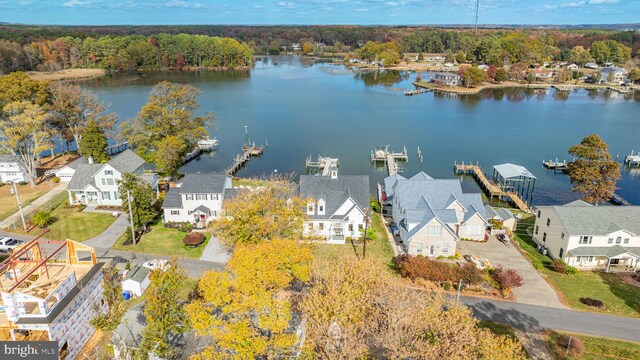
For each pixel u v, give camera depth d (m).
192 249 54.25
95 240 55.75
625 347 38.19
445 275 46.66
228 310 30.17
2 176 76.38
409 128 131.75
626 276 51.66
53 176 79.81
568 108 161.25
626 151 109.12
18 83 88.69
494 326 40.72
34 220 58.44
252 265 32.91
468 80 199.50
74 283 35.94
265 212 50.72
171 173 79.12
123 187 55.69
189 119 84.81
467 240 59.38
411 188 60.84
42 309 32.25
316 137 120.31
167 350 31.56
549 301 45.31
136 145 89.19
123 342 30.69
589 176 71.12
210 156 103.69
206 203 61.59
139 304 41.28
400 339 30.64
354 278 35.81
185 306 33.00
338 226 58.75
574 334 39.94
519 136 123.38
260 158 103.50
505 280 45.69
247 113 147.38
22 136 72.62
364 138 120.38
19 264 38.50
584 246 53.47
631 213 55.50
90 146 83.44
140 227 58.66
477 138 121.44
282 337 29.11
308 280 37.97
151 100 79.88
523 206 74.50
